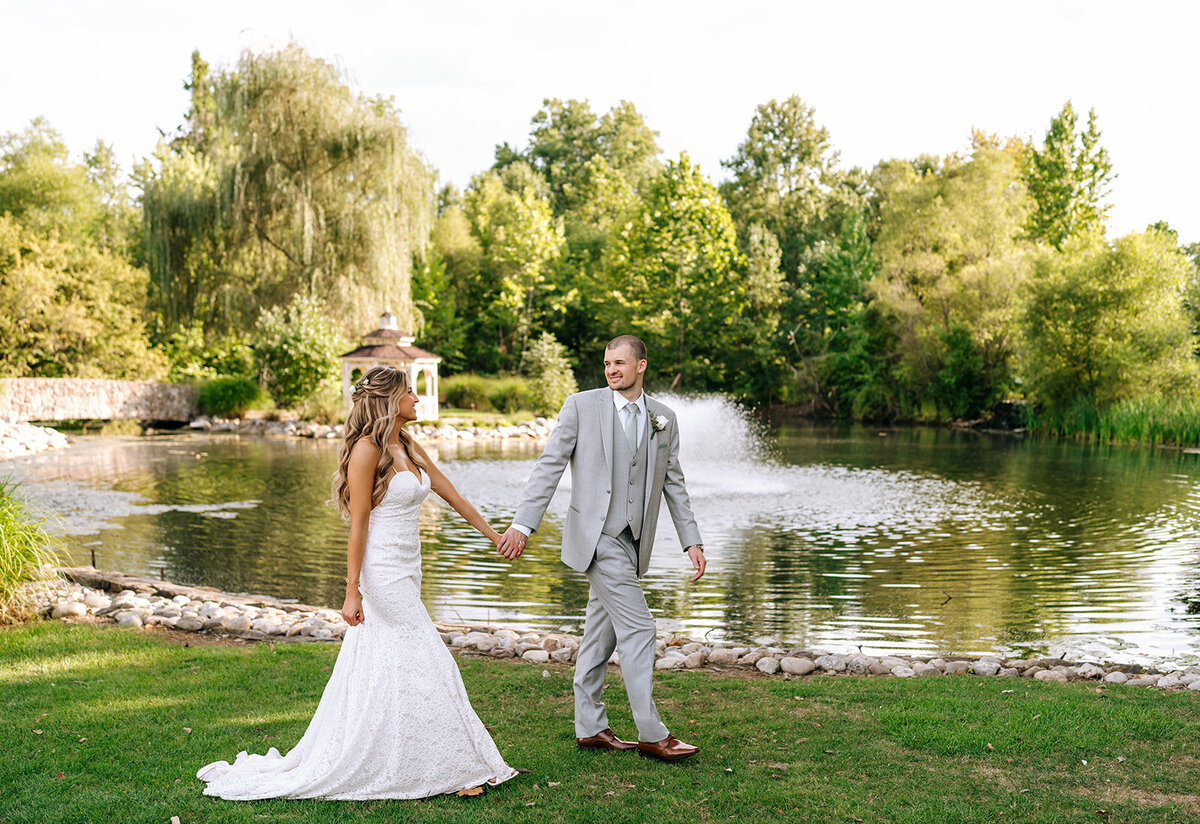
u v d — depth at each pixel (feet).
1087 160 143.13
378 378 12.00
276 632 21.18
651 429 13.09
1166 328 91.91
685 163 143.54
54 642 19.21
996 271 112.37
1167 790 11.70
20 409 85.66
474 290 161.79
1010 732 13.73
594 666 13.25
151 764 12.39
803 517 43.29
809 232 170.71
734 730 13.96
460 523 40.75
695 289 141.18
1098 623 24.54
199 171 125.80
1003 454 76.64
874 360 125.18
